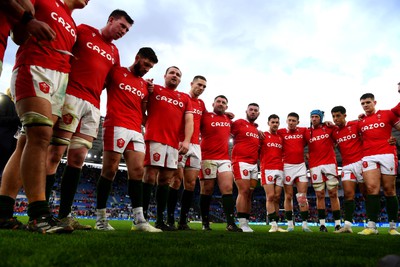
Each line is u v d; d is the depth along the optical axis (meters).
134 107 4.59
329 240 3.29
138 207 4.31
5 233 2.09
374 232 5.80
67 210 3.54
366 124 6.48
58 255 1.36
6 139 4.82
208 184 6.21
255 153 6.78
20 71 2.54
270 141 7.87
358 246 2.52
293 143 8.23
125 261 1.31
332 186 7.82
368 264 1.46
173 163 5.15
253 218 39.12
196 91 6.36
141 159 4.52
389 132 6.27
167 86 5.45
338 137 7.42
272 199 7.48
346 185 7.02
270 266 1.36
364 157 6.44
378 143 6.22
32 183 2.31
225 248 2.00
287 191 8.20
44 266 1.14
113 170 4.36
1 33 2.22
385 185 6.12
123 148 4.36
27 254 1.36
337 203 7.79
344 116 7.31
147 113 5.25
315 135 8.04
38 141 2.37
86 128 3.73
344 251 2.07
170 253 1.64
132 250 1.67
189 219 36.47
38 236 2.03
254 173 6.72
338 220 7.73
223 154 6.13
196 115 6.15
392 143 6.09
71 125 3.47
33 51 2.58
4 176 2.75
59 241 1.85
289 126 8.29
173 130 5.15
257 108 7.05
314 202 39.38
